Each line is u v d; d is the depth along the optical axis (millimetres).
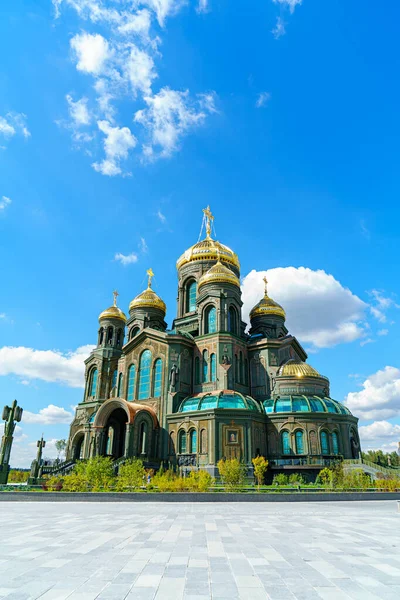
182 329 73312
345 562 11281
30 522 19578
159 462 56750
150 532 16359
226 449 52344
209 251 78312
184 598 8273
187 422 56531
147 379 65375
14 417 45531
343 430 55812
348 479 40250
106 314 84625
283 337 76312
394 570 10438
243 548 13156
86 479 39250
